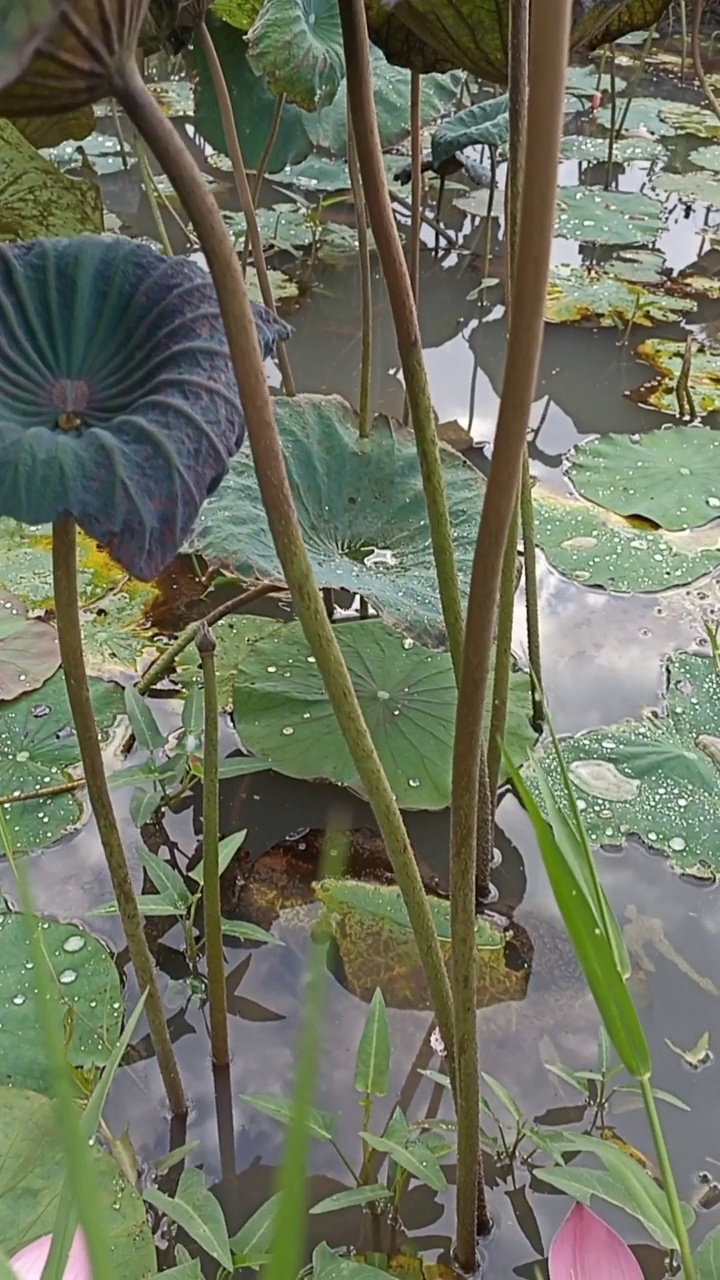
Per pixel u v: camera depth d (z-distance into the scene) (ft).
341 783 5.80
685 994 5.21
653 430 8.86
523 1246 4.53
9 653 6.38
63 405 3.65
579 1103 4.88
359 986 5.22
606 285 11.54
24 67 2.55
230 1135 4.80
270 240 11.82
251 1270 4.41
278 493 3.31
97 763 4.16
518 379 3.07
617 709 6.31
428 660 6.40
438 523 4.43
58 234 5.66
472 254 12.51
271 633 6.63
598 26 4.42
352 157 6.49
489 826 5.48
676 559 7.29
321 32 8.07
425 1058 5.03
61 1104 1.82
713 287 11.76
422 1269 4.46
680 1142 4.79
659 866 5.61
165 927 5.38
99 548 7.23
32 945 2.01
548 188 2.80
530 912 5.55
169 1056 4.70
